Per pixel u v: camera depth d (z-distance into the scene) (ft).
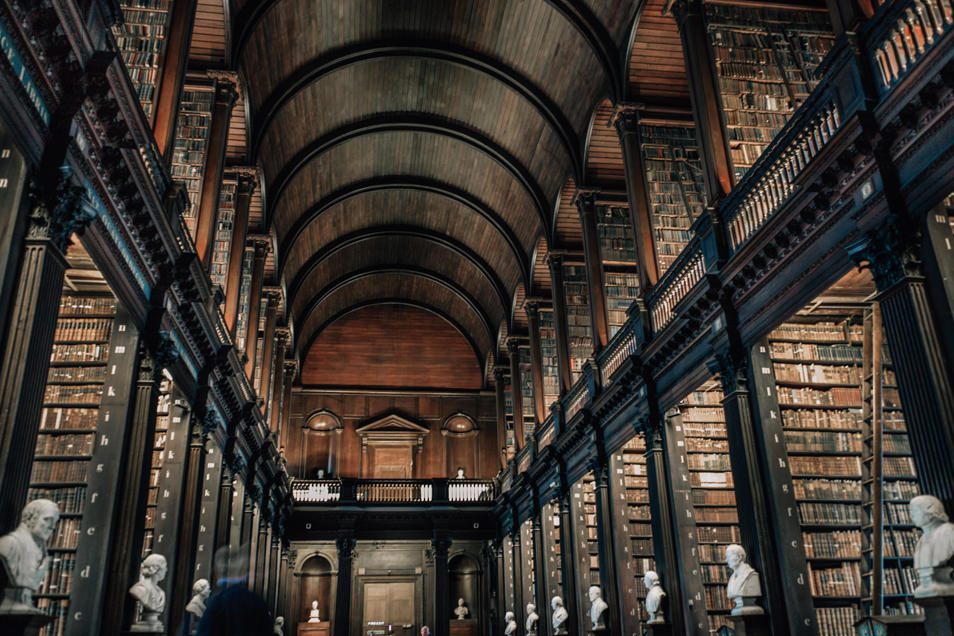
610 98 47.16
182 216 33.71
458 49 54.95
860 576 31.19
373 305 94.58
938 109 20.03
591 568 53.06
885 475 32.48
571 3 46.34
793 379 34.96
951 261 20.33
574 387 53.62
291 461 86.43
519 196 67.15
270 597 67.72
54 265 19.33
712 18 37.37
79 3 19.71
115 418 27.30
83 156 20.83
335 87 57.16
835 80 23.81
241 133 49.34
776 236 27.30
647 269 41.81
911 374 20.40
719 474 40.52
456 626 79.36
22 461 17.65
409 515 80.69
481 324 90.68
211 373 37.76
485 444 91.04
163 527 33.27
